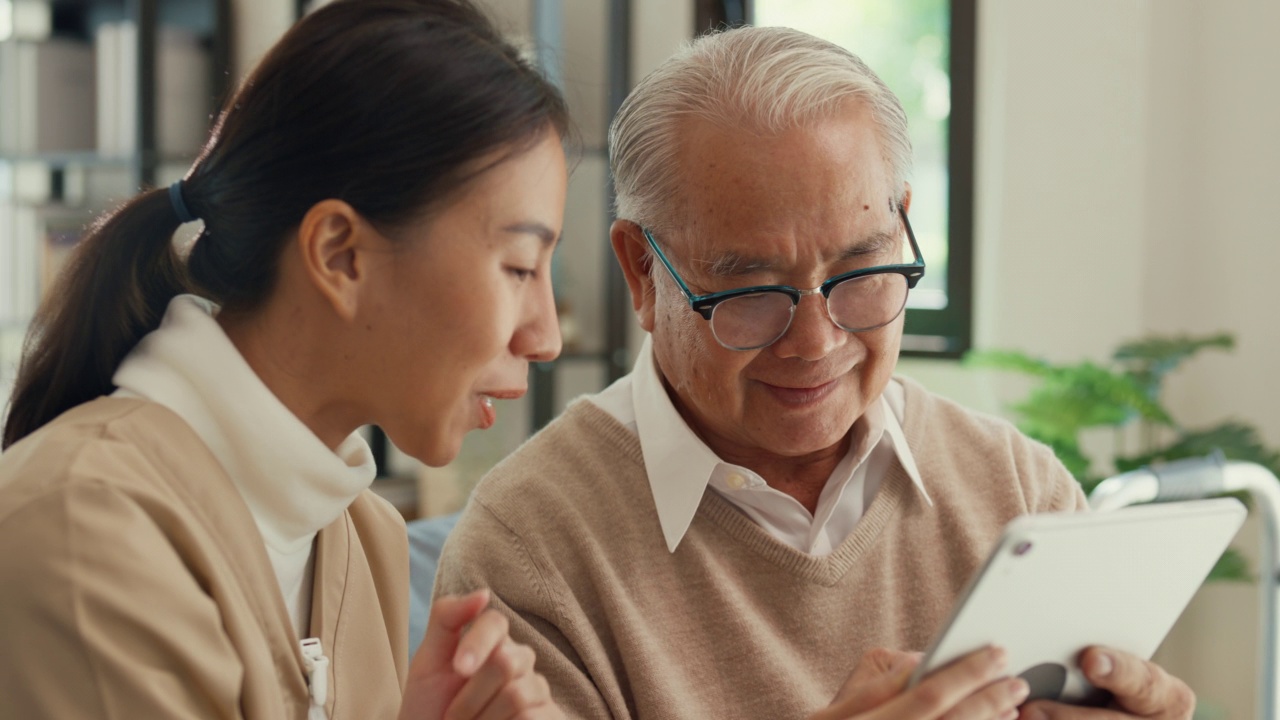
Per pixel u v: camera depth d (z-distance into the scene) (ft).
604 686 4.04
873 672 3.46
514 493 4.31
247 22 10.68
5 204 10.51
